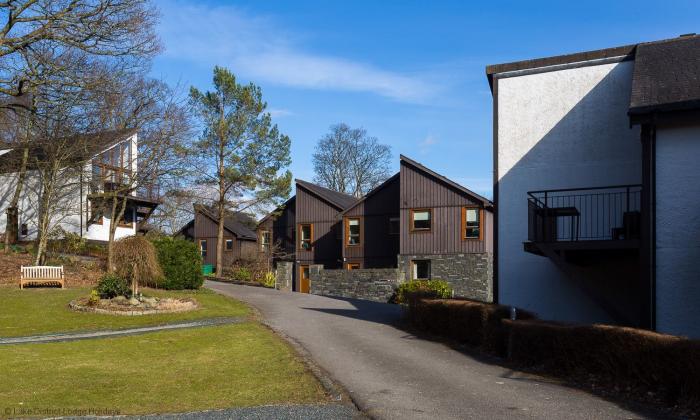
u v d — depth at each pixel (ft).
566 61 55.26
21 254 89.10
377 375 33.88
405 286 93.76
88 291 70.28
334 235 127.34
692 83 44.27
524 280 54.49
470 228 103.81
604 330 31.22
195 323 54.80
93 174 97.91
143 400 28.22
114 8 69.41
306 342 45.32
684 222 41.68
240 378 32.96
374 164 206.59
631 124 43.06
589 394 29.25
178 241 82.64
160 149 99.55
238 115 118.11
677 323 41.24
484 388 30.60
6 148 99.09
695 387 26.05
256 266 130.31
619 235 50.60
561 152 54.60
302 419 24.91
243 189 120.67
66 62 72.74
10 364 35.53
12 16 66.44
